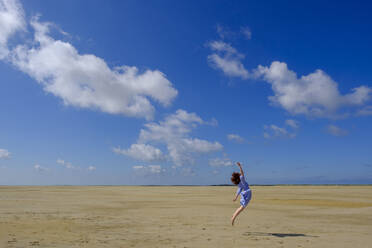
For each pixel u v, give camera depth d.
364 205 23.59
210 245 7.64
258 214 16.81
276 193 44.16
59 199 28.02
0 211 16.00
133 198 31.38
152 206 21.58
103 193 43.50
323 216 16.09
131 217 14.45
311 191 51.50
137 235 9.17
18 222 11.40
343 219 14.73
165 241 8.17
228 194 42.66
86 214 15.48
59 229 10.05
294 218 15.01
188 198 32.12
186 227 11.09
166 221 12.95
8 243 7.44
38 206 19.84
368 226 12.10
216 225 11.77
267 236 9.17
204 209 19.42
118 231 9.96
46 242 7.73
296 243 8.00
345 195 37.69
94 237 8.69
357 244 7.90
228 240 8.40
